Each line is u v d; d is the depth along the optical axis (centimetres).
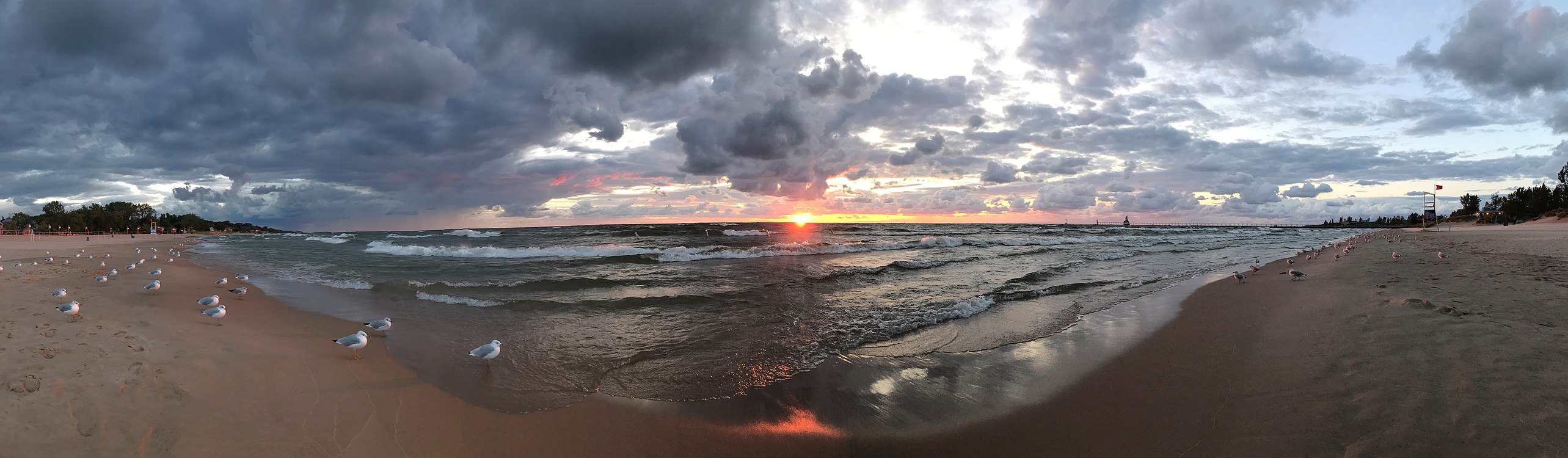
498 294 1355
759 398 655
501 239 4328
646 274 1772
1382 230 8419
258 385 604
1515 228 6156
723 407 626
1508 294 1003
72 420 465
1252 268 1712
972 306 1164
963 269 1936
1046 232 6888
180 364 630
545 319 1057
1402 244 3067
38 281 1308
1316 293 1162
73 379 546
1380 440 457
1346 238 5744
